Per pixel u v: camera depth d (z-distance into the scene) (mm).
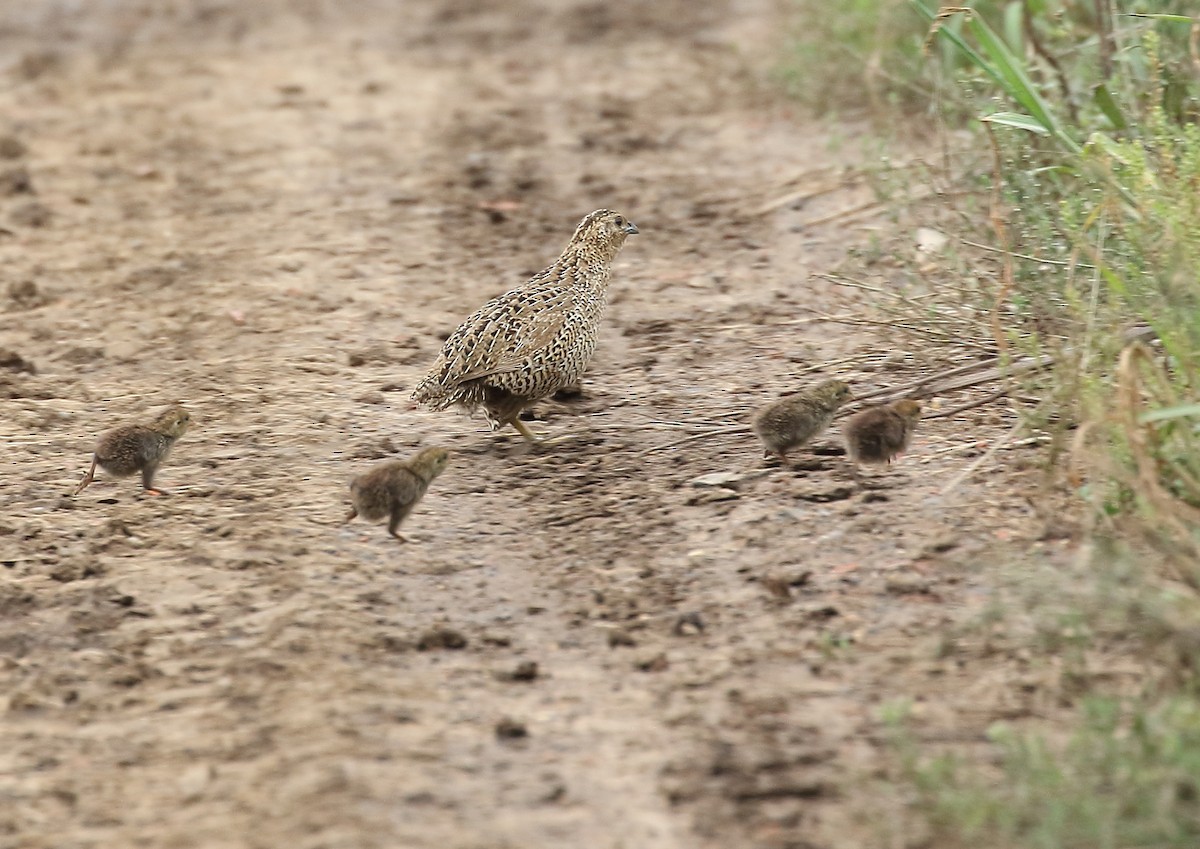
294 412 14648
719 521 11844
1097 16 16438
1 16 37562
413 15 36625
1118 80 15594
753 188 21375
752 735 9000
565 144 24578
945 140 17125
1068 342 13086
